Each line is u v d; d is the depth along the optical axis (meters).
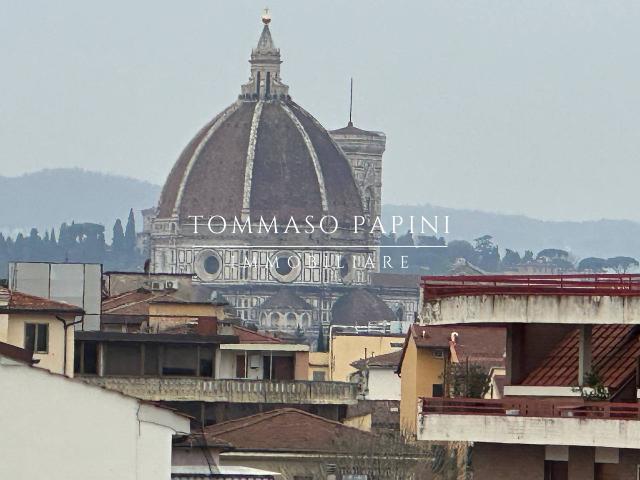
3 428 134.88
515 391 136.38
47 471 135.00
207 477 152.50
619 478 130.75
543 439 130.88
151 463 136.38
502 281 136.38
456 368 197.75
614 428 129.62
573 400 134.62
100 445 136.00
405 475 196.88
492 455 133.00
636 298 131.62
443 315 136.50
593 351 136.88
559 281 135.00
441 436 132.62
